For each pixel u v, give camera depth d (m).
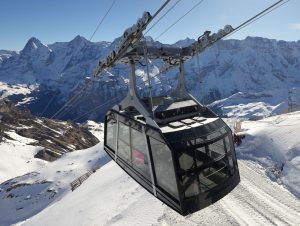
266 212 28.30
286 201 31.11
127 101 13.56
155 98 13.66
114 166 56.06
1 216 79.38
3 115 194.88
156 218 26.75
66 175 90.31
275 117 63.44
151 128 11.16
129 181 41.06
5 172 130.50
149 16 9.92
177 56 13.91
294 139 43.75
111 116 14.70
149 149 11.37
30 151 155.62
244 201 30.11
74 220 37.78
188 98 13.77
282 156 41.38
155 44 13.84
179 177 10.23
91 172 70.44
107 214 32.69
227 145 11.68
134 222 27.56
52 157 155.75
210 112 12.82
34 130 189.88
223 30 12.23
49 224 43.09
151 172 11.41
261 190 33.31
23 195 86.31
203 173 10.73
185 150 10.38
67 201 50.34
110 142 15.23
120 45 11.88
